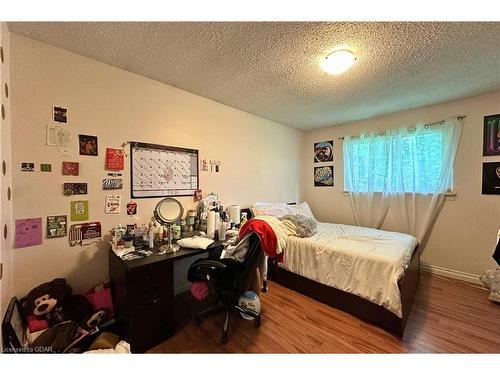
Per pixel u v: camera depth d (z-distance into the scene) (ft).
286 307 6.78
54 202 5.18
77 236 5.52
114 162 6.13
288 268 7.87
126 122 6.37
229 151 9.43
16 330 3.96
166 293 5.28
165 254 5.48
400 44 5.09
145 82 6.75
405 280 5.97
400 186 9.86
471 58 5.66
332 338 5.40
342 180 12.17
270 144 11.48
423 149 9.28
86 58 5.63
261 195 11.05
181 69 6.32
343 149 11.86
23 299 4.65
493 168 7.95
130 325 4.69
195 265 5.45
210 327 5.83
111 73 6.06
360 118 11.04
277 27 4.56
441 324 5.89
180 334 5.55
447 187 8.86
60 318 4.71
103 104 5.93
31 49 4.86
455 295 7.45
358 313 6.25
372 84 7.24
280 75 6.65
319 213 13.25
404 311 5.66
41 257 5.01
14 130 4.64
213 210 7.86
